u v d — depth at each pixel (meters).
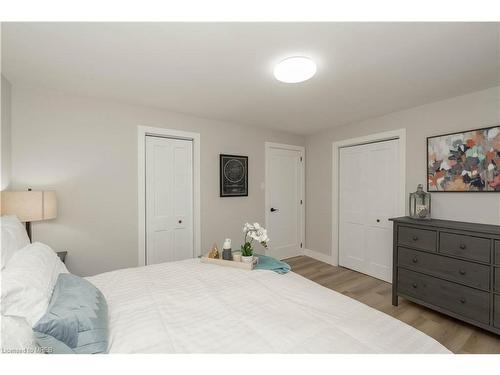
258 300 1.32
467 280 1.92
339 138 3.62
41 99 2.22
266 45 1.54
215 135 3.27
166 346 0.94
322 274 3.34
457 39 1.46
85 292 1.09
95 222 2.47
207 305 1.26
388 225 3.04
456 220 2.38
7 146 2.02
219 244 3.33
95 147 2.47
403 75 1.95
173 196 3.01
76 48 1.57
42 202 1.94
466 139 2.30
